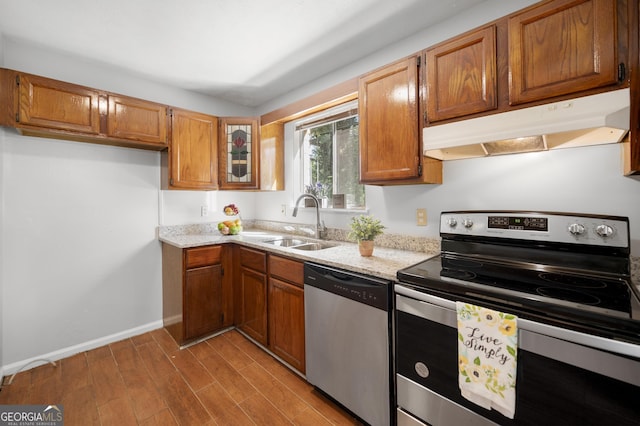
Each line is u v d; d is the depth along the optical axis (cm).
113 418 157
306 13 170
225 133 279
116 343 239
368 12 170
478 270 133
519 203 153
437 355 119
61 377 192
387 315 137
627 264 115
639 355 78
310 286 176
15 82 179
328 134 268
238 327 257
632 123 102
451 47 146
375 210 219
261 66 234
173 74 247
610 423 83
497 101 132
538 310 95
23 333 202
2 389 180
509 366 98
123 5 159
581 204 136
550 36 118
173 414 160
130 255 251
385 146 175
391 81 171
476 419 108
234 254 258
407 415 131
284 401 171
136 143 231
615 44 104
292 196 295
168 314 257
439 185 183
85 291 228
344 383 158
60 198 216
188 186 257
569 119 111
